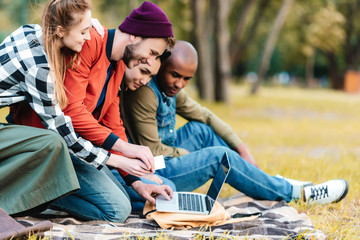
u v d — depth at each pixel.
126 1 18.88
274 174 4.10
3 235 1.97
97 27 2.40
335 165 4.62
